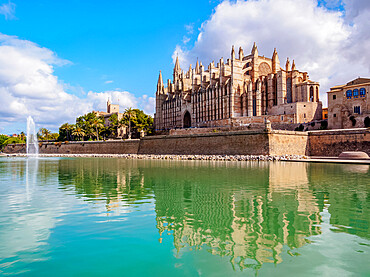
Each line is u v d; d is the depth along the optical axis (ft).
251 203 55.26
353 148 178.29
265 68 363.97
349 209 50.01
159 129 488.85
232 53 334.03
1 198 62.23
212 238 36.81
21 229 40.55
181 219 45.21
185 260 30.30
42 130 609.42
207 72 417.69
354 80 232.73
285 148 192.65
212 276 26.89
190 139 246.88
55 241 35.99
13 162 211.61
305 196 61.21
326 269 28.12
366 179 85.87
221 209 51.01
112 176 103.30
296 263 29.50
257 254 31.71
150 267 28.96
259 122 287.07
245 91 337.31
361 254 31.55
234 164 152.66
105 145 346.54
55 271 28.27
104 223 43.29
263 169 120.16
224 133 217.15
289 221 43.27
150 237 37.17
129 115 429.38
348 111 223.92
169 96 476.54
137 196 63.77
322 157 184.65
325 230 39.29
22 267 29.07
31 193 68.59
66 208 52.85
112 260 30.60
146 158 247.50
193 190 70.54
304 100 298.15
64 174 113.39
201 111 385.70
